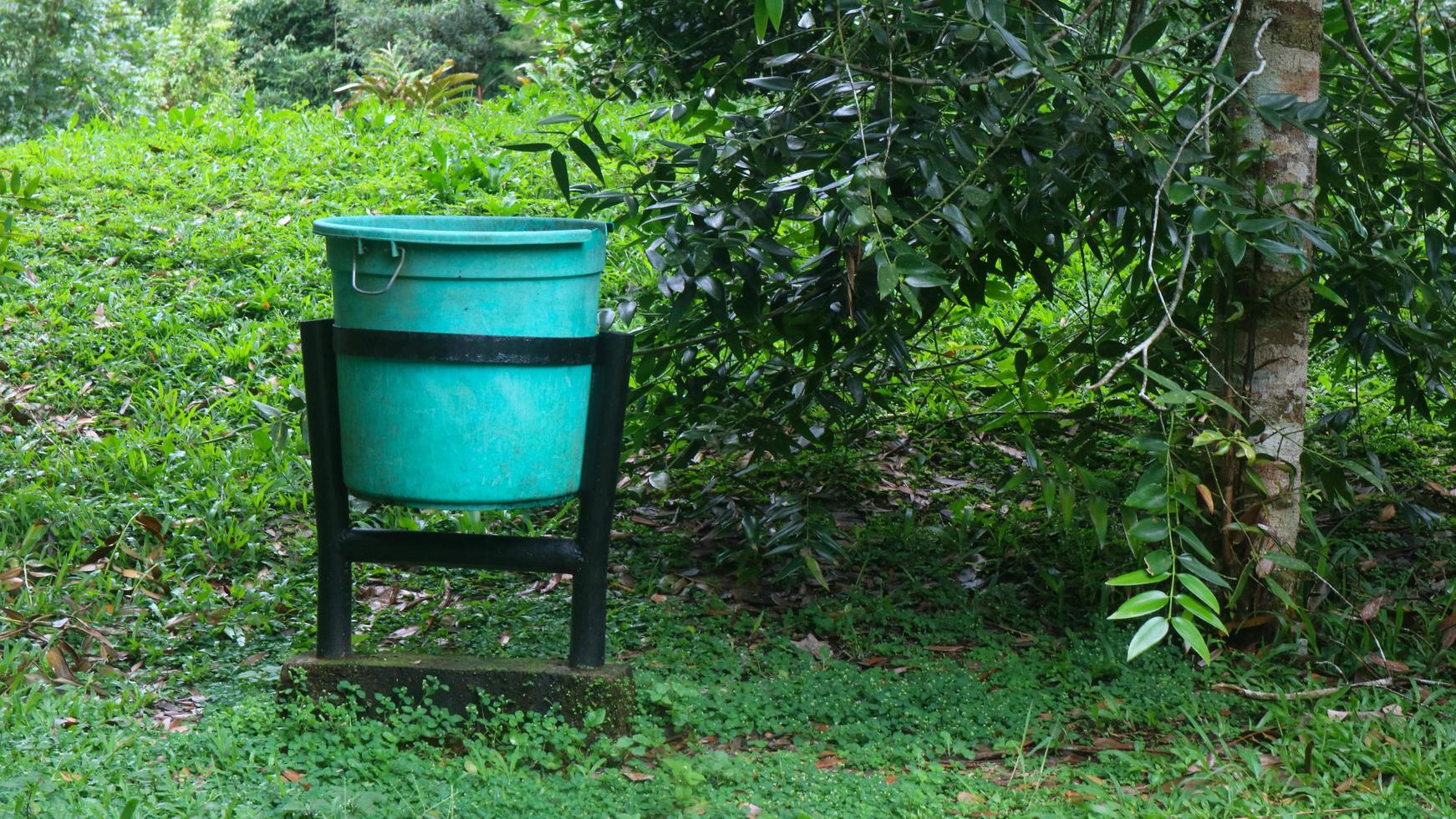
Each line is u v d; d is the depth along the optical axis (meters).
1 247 4.98
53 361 6.79
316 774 3.42
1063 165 4.07
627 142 10.04
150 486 5.67
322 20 29.70
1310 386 7.33
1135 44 3.71
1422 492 6.02
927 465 6.32
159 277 7.88
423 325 3.49
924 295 4.52
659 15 5.09
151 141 10.28
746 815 3.24
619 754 3.65
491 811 3.22
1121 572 4.83
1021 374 5.16
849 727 3.85
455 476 3.59
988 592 4.91
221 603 4.78
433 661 3.83
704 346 5.00
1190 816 3.25
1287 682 4.12
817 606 4.78
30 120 15.75
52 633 4.34
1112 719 3.91
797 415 4.79
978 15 3.49
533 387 3.56
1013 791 3.44
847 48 3.98
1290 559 3.81
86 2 16.08
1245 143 4.18
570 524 5.70
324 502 3.83
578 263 3.58
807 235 5.13
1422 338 4.47
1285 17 4.20
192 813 3.13
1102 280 8.04
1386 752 3.55
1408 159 4.90
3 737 3.45
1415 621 4.62
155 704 3.98
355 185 9.43
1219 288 4.38
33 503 5.28
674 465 4.96
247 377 6.79
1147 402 3.37
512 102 12.92
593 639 3.80
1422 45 4.66
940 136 3.92
